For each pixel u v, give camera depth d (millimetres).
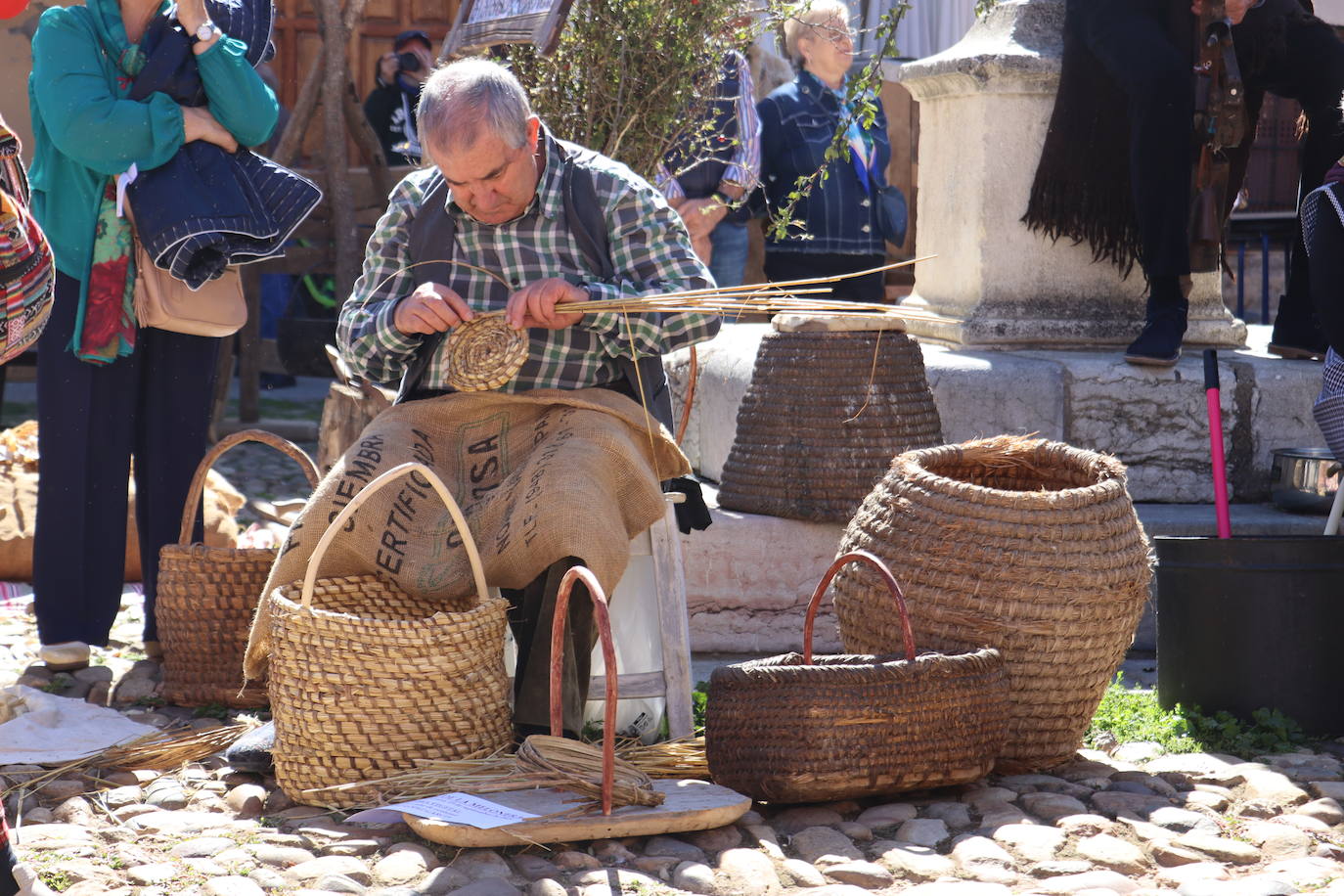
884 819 3035
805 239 6551
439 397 3459
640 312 3350
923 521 3363
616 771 2996
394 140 9328
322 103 8188
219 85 4172
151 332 4336
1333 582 3605
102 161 4035
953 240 5605
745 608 4629
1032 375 4832
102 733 3598
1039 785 3262
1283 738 3559
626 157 5023
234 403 10484
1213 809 3109
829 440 4488
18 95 8461
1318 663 3617
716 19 4934
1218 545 3662
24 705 3740
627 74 4895
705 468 5551
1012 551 3277
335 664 3037
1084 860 2797
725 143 5918
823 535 4637
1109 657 3375
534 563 3148
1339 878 2705
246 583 3938
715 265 6668
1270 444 4949
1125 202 5227
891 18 5344
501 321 3305
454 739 3096
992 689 3131
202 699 3975
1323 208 3980
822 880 2701
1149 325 4945
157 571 4426
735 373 5238
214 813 3123
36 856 2805
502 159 3201
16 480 5684
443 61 5141
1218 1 4918
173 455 4398
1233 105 4910
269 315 10797
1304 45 5242
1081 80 5129
